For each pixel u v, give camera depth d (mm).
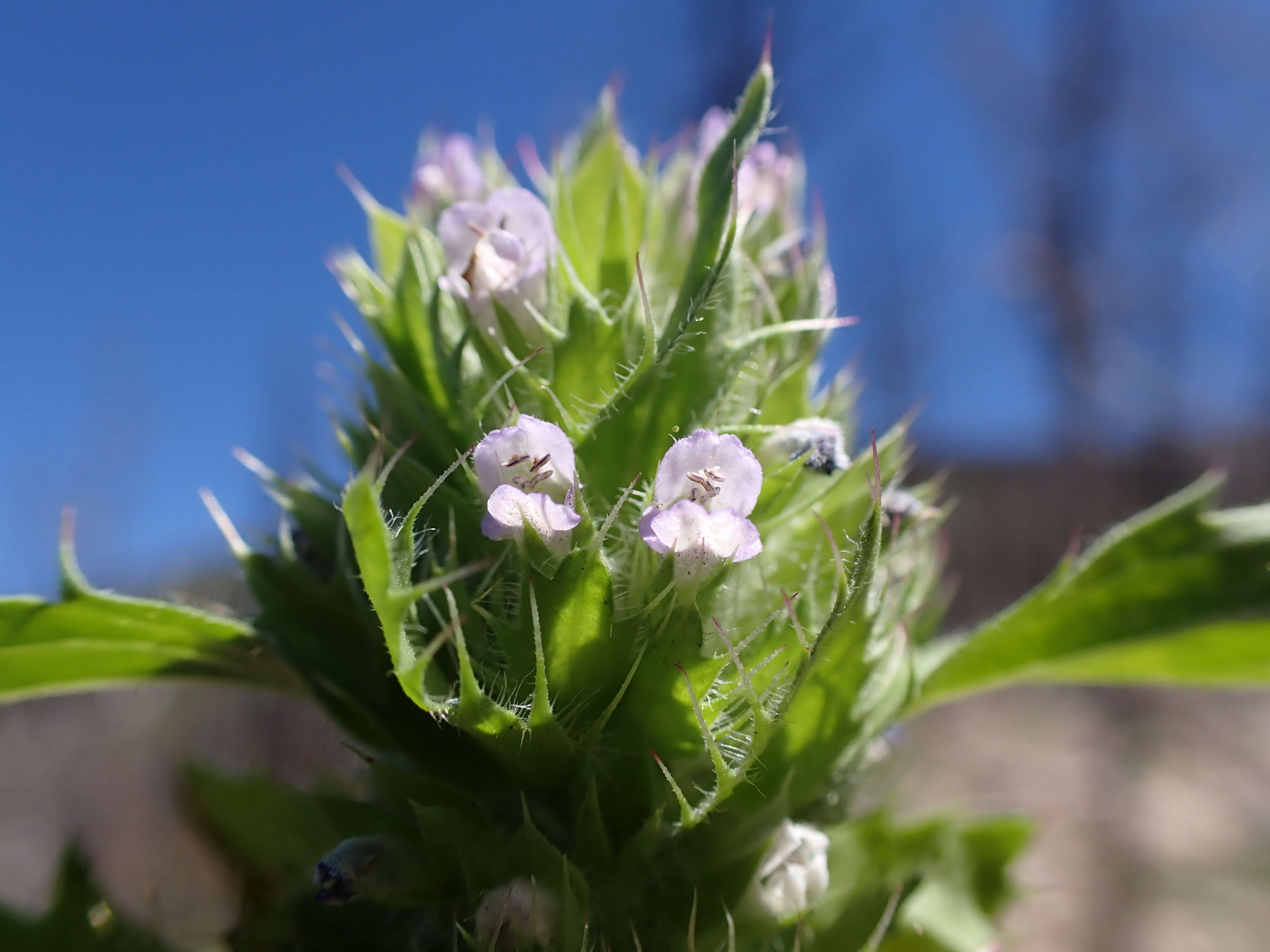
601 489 45
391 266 60
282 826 63
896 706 49
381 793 48
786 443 48
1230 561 59
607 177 60
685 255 57
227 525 52
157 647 52
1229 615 58
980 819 67
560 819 45
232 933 56
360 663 50
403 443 50
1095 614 60
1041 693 263
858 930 49
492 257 47
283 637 51
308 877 57
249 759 178
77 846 57
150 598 58
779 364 53
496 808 45
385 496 48
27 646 51
